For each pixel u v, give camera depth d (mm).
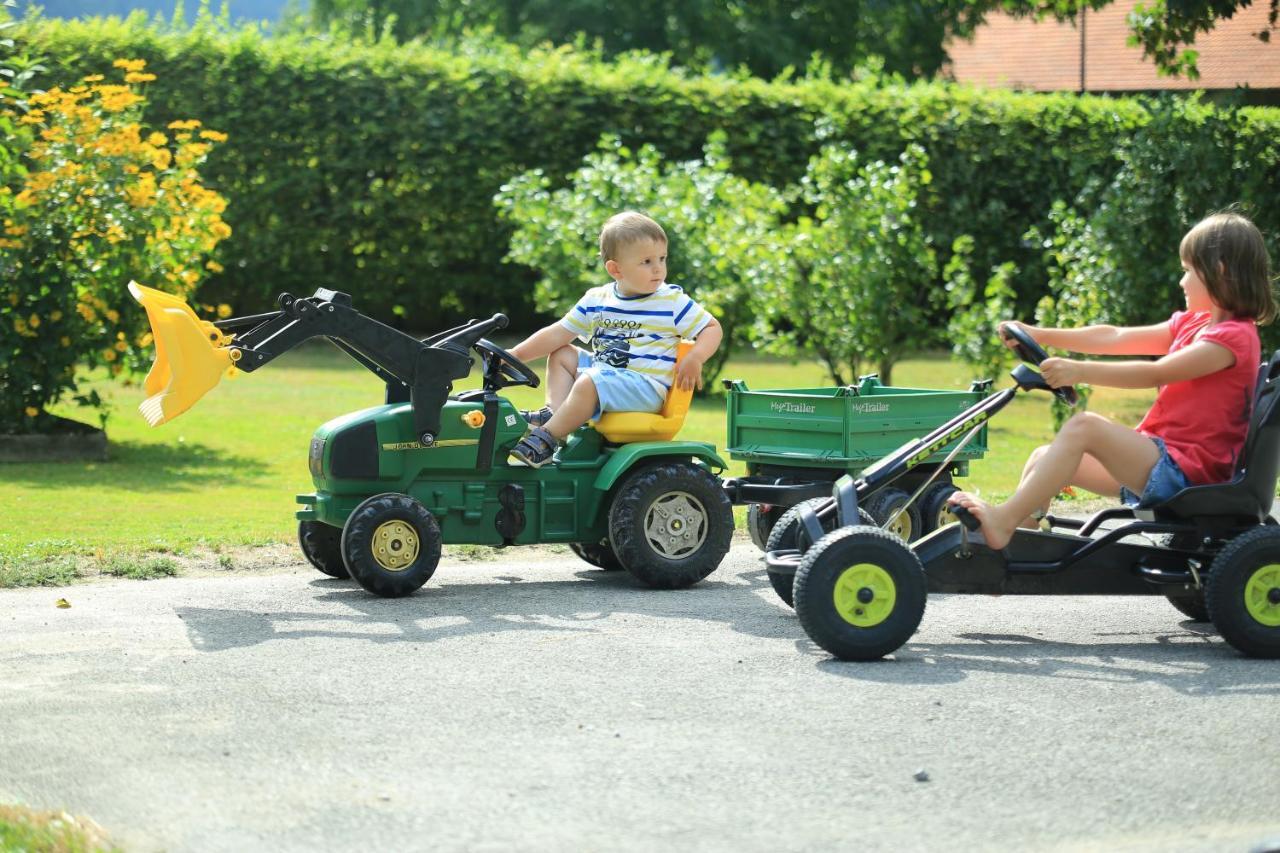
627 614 13602
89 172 24062
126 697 10633
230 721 10047
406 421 14430
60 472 22438
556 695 10672
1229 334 12109
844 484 12336
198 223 25312
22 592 14469
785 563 12297
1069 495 21266
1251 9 59312
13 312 23609
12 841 7695
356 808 8406
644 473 14945
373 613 13531
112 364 24984
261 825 8156
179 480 21844
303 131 41781
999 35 70375
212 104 41281
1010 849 7840
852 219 30953
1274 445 11961
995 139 41250
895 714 10219
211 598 14203
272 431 27438
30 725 9961
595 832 8039
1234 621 11883
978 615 13727
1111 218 30203
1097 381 12016
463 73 42156
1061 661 11820
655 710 10305
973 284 31125
